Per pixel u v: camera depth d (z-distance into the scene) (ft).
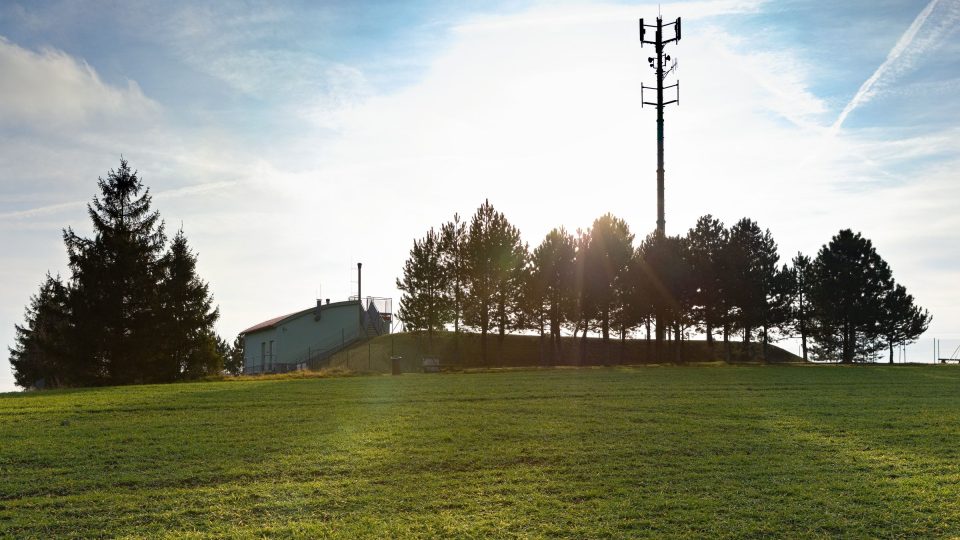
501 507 38.60
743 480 43.39
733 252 196.65
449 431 57.93
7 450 51.26
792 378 107.45
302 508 38.58
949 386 94.27
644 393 84.28
